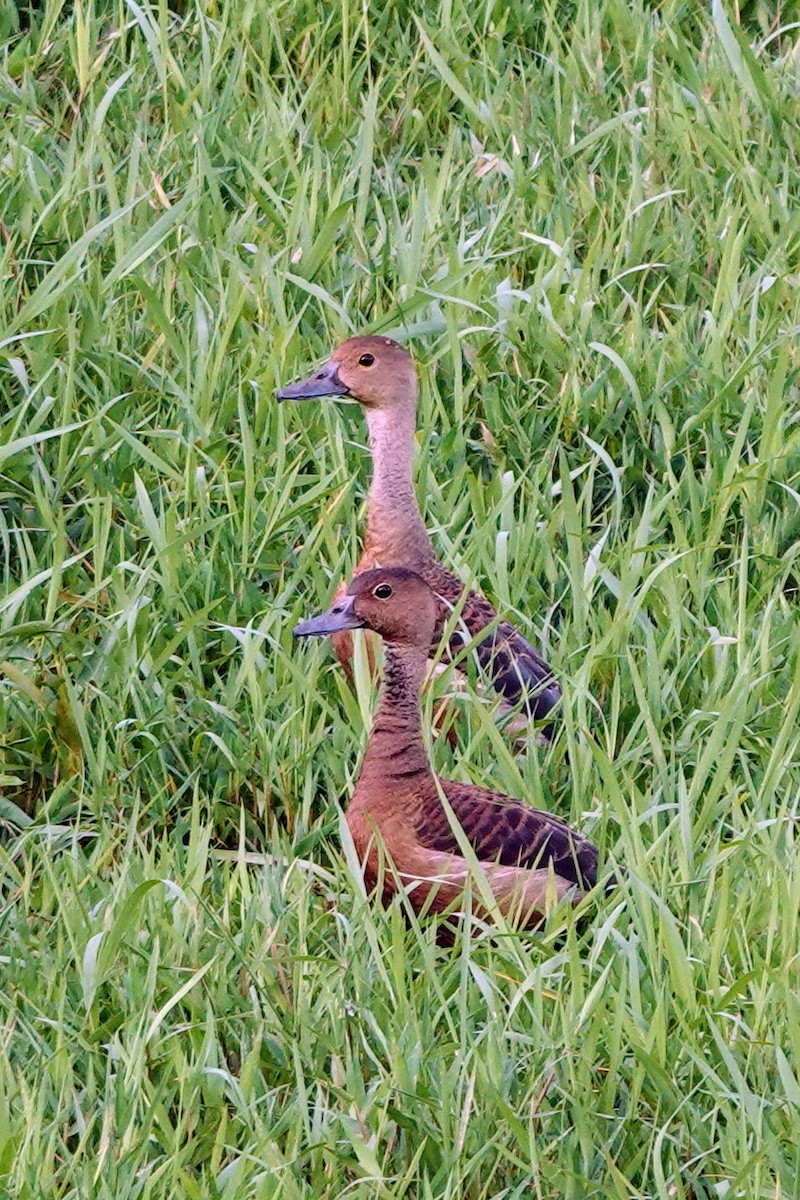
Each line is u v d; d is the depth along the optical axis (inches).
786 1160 367.2
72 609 486.0
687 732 463.2
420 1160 364.8
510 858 428.1
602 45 706.2
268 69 679.7
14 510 524.1
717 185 650.8
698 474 564.4
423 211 593.3
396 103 682.8
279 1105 380.2
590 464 534.3
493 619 479.2
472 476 530.9
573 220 630.5
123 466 531.5
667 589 494.3
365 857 432.8
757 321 594.9
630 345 576.4
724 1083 376.5
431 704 452.1
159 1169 348.2
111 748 463.5
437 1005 390.9
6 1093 362.9
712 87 690.8
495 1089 361.1
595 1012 379.9
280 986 397.4
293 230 592.4
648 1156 367.9
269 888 412.8
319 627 445.7
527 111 676.7
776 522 540.1
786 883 400.2
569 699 457.7
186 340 552.1
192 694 474.9
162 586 490.3
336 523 533.0
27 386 524.4
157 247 589.0
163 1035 382.9
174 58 672.4
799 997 389.1
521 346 571.5
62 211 591.8
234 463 544.4
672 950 380.8
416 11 716.7
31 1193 339.3
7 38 681.6
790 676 490.3
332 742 470.0
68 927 394.6
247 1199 350.9
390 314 557.9
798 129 668.1
